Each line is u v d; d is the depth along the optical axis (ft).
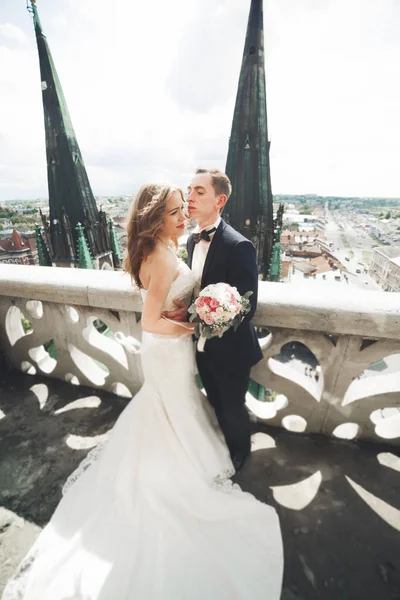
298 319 5.87
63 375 8.80
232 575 4.39
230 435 6.09
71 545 4.72
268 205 76.28
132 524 4.86
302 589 4.58
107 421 7.59
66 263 93.76
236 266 4.69
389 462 6.44
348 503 5.71
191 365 5.62
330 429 7.00
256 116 70.74
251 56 67.51
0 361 9.07
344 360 6.17
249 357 5.51
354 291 6.02
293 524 5.40
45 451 6.88
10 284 7.55
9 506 5.78
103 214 96.89
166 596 4.16
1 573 4.81
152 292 4.50
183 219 4.57
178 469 5.26
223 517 5.07
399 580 4.69
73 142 88.22
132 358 7.61
